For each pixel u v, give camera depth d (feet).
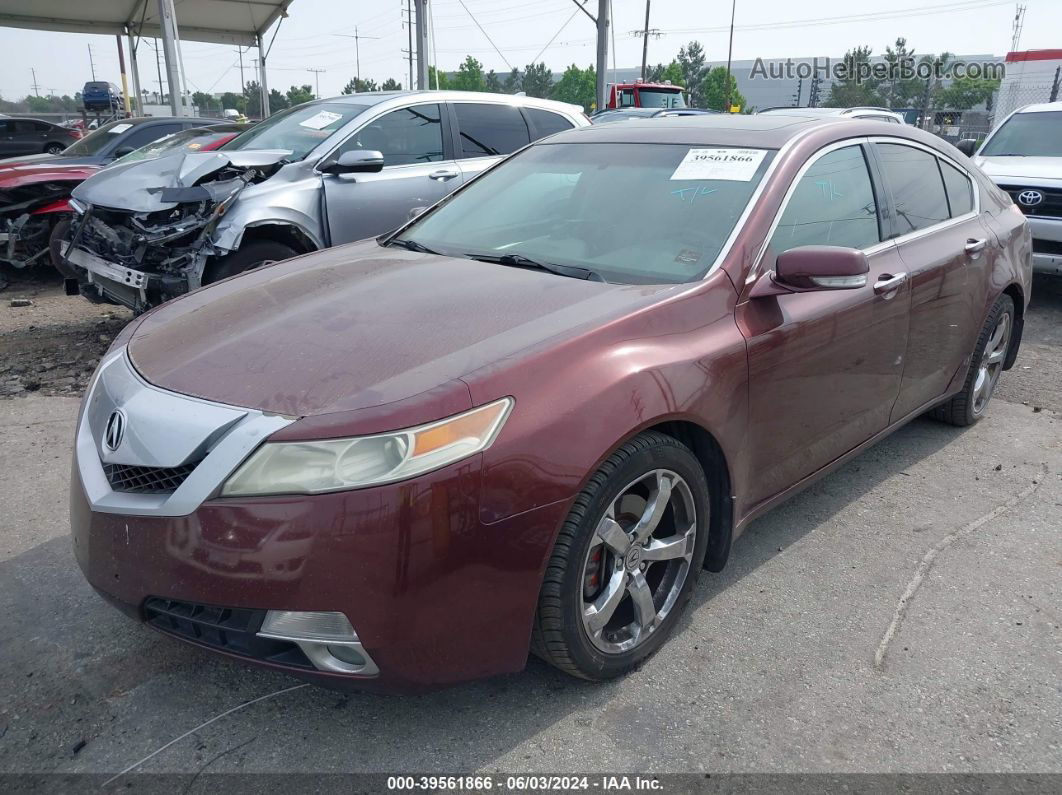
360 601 6.57
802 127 11.09
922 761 7.44
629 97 88.99
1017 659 8.84
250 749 7.55
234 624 6.86
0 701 8.15
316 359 7.64
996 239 13.94
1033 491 12.75
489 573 6.94
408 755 7.48
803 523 11.76
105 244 19.71
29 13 64.69
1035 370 18.65
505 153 23.43
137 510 7.00
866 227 11.23
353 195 20.22
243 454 6.72
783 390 9.55
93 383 8.77
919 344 12.08
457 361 7.36
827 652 8.94
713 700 8.20
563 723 7.88
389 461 6.59
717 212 9.82
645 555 8.34
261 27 71.87
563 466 7.14
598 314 8.16
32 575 10.34
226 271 18.79
